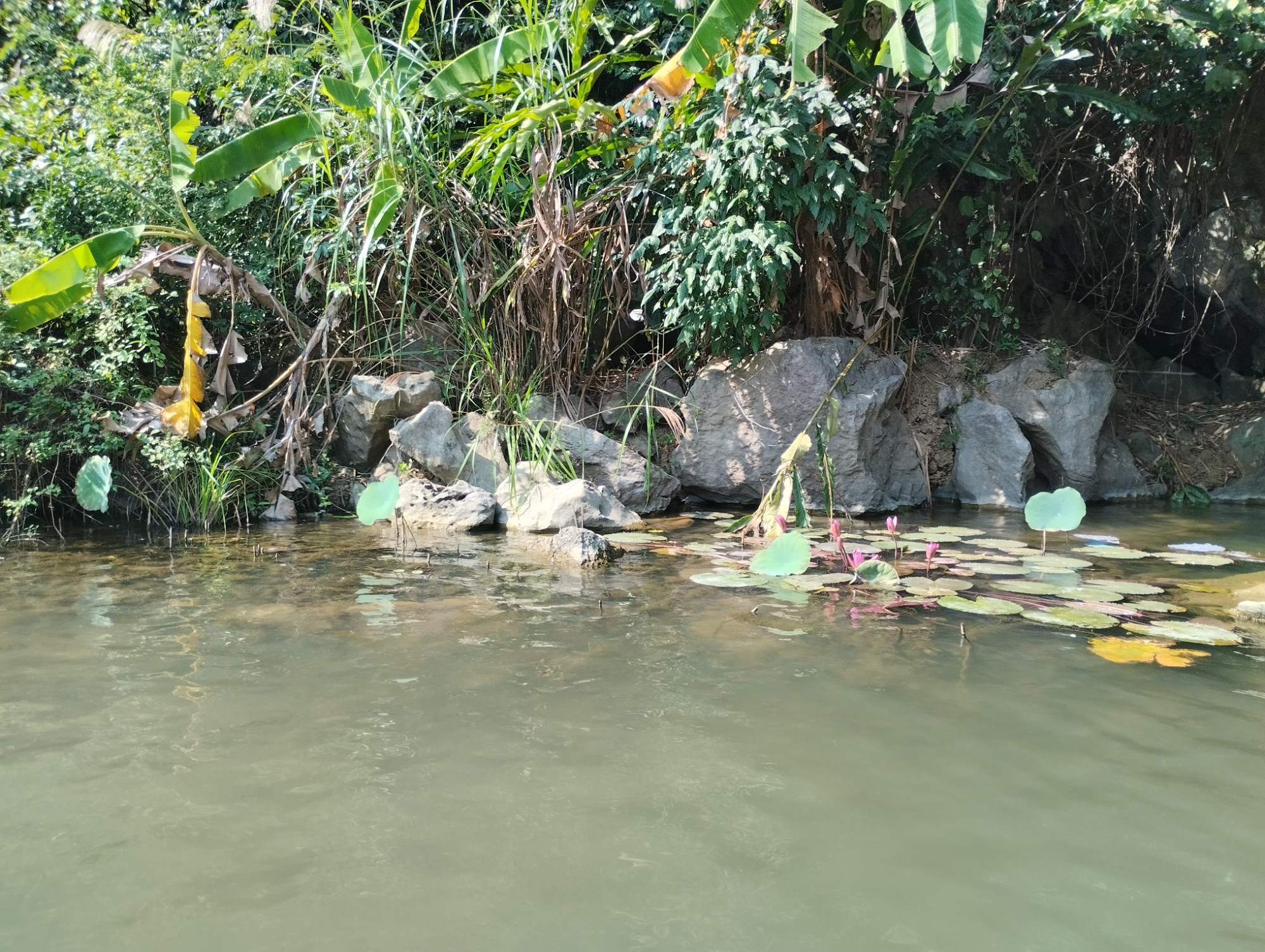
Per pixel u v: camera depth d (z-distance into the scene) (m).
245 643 3.20
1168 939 1.53
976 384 7.50
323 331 6.46
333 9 6.38
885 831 1.89
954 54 4.54
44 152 6.80
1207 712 2.57
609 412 7.17
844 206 6.75
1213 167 8.17
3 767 2.17
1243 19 6.18
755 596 3.94
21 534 5.64
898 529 5.75
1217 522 6.22
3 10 7.38
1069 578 4.35
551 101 6.25
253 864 1.74
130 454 6.21
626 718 2.49
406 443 6.35
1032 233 8.19
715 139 6.24
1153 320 9.25
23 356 6.17
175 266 6.17
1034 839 1.86
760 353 6.76
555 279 6.60
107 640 3.22
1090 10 6.03
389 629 3.38
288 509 6.26
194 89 7.32
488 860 1.76
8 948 1.48
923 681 2.81
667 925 1.56
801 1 4.55
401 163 6.24
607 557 4.75
